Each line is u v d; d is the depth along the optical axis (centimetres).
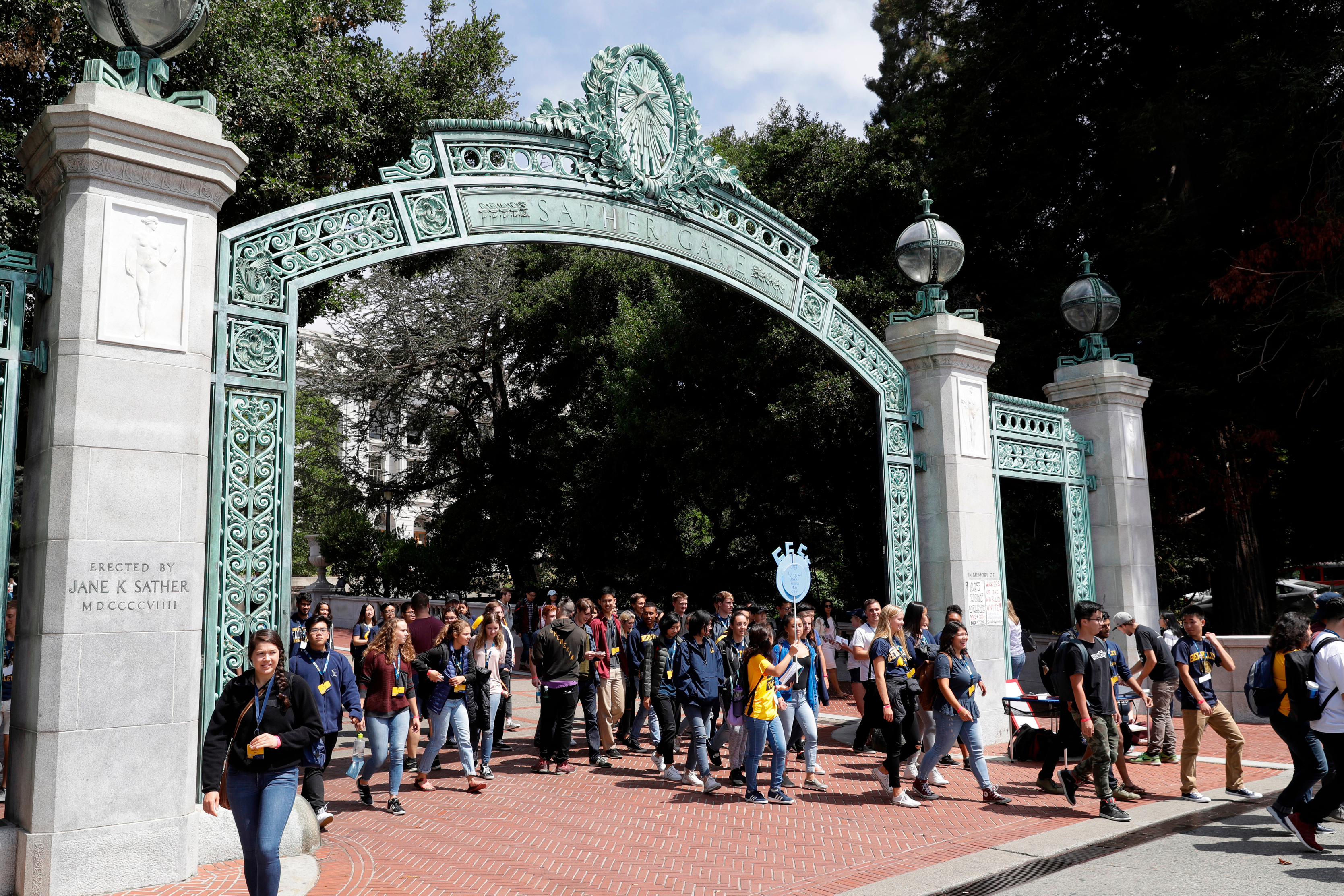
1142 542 1377
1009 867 639
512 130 901
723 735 987
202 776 460
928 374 1202
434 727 947
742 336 2056
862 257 1992
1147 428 1752
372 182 1728
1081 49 1903
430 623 1055
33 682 582
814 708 963
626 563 2697
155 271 648
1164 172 1806
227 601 685
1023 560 2120
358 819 820
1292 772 970
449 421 3284
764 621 1044
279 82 1402
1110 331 1714
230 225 1448
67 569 585
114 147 632
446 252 2266
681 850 695
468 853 694
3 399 620
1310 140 1593
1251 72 1583
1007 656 1193
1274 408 1694
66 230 623
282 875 631
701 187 1038
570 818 809
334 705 792
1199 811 803
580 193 938
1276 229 1616
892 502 1153
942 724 841
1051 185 1908
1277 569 2134
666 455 2316
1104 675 808
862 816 799
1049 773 888
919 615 950
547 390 3209
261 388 725
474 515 3070
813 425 1795
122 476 614
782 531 2375
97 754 582
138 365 632
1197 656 866
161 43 684
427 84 1888
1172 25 1784
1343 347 1497
